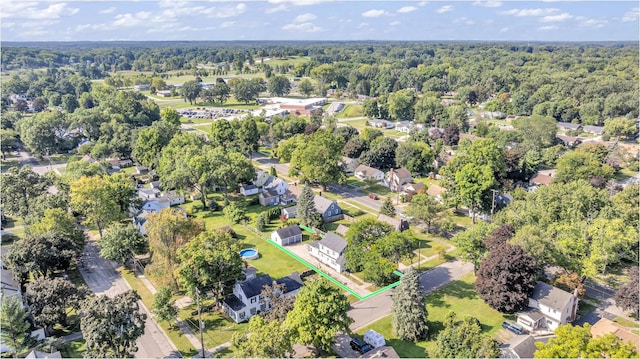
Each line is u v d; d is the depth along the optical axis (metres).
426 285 70.38
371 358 49.06
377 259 67.88
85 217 97.50
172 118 179.25
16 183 93.38
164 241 65.31
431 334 57.38
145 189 112.00
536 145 145.00
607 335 43.22
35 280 63.41
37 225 73.81
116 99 198.00
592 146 130.75
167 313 57.66
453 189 98.94
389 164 130.75
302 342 50.19
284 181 114.81
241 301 62.47
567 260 66.19
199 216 100.62
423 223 93.12
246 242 87.19
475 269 72.56
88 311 47.41
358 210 102.44
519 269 59.62
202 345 53.84
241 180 112.81
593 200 77.38
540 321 58.97
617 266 76.19
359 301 65.94
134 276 73.38
